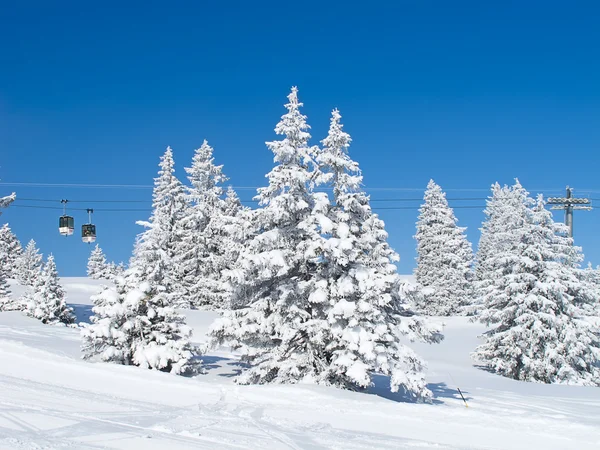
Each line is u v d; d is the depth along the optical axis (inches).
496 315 1330.0
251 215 805.2
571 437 464.1
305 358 786.2
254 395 588.4
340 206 817.5
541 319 1282.0
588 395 1021.8
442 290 2278.5
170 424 401.7
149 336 884.6
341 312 733.9
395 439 419.8
